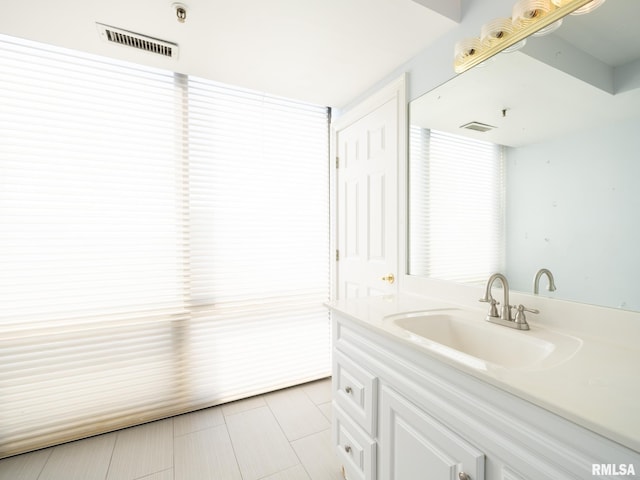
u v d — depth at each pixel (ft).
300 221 7.64
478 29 4.31
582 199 3.28
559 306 3.47
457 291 4.67
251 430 5.89
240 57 5.37
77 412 5.58
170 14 4.26
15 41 5.08
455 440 2.64
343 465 4.47
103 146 5.65
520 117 3.82
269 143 7.23
